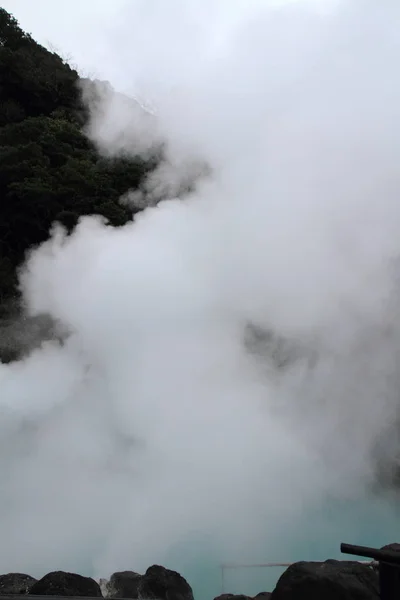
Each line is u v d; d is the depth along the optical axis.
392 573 3.08
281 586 4.46
